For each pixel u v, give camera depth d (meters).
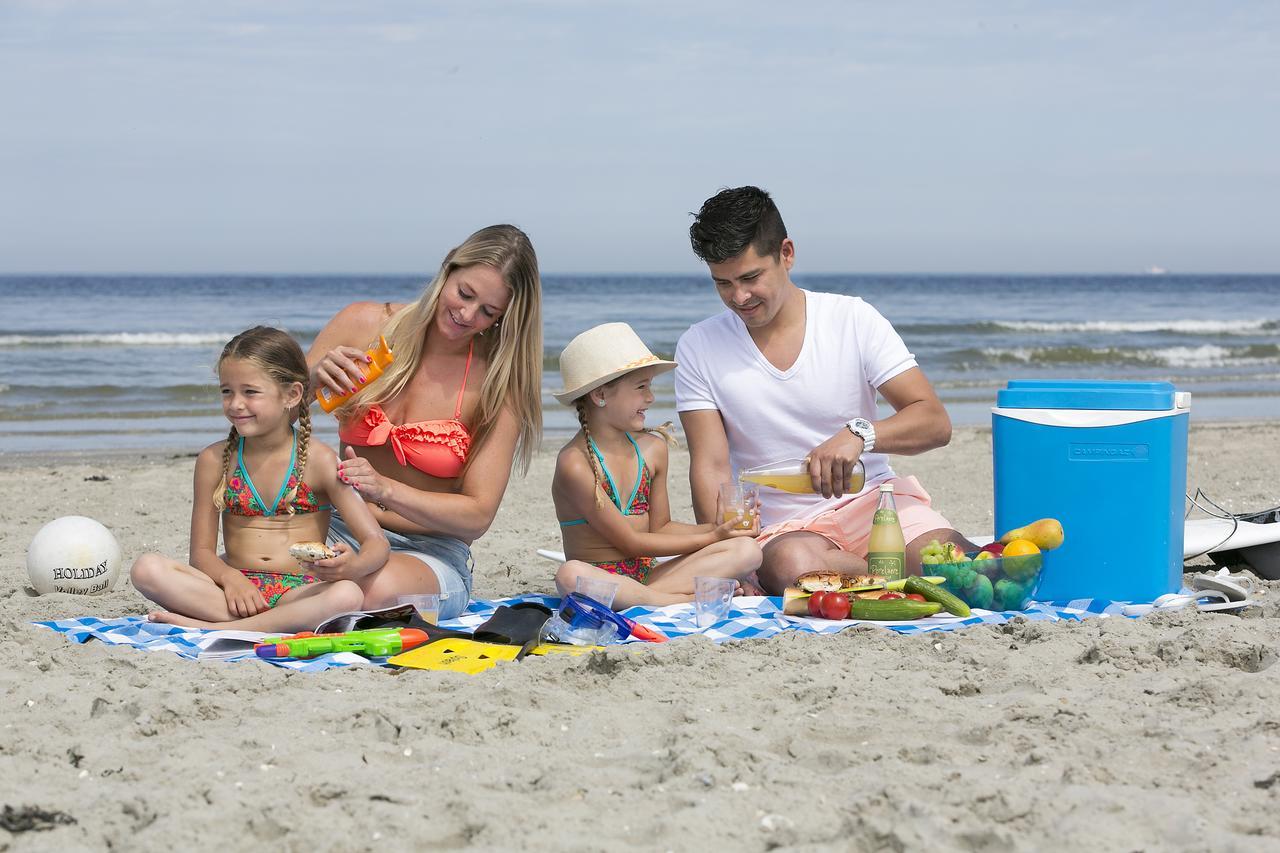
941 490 9.39
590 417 5.00
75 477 10.20
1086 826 2.54
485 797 2.76
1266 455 11.02
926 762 3.01
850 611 4.54
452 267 4.59
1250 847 2.43
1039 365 23.92
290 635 4.38
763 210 4.80
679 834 2.56
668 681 3.73
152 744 3.12
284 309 44.66
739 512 4.88
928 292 74.31
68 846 2.57
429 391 4.79
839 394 5.10
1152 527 4.72
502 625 4.39
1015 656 3.88
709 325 5.29
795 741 3.12
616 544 5.02
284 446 4.63
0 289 68.69
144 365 21.08
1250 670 3.84
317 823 2.63
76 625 4.50
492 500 4.75
